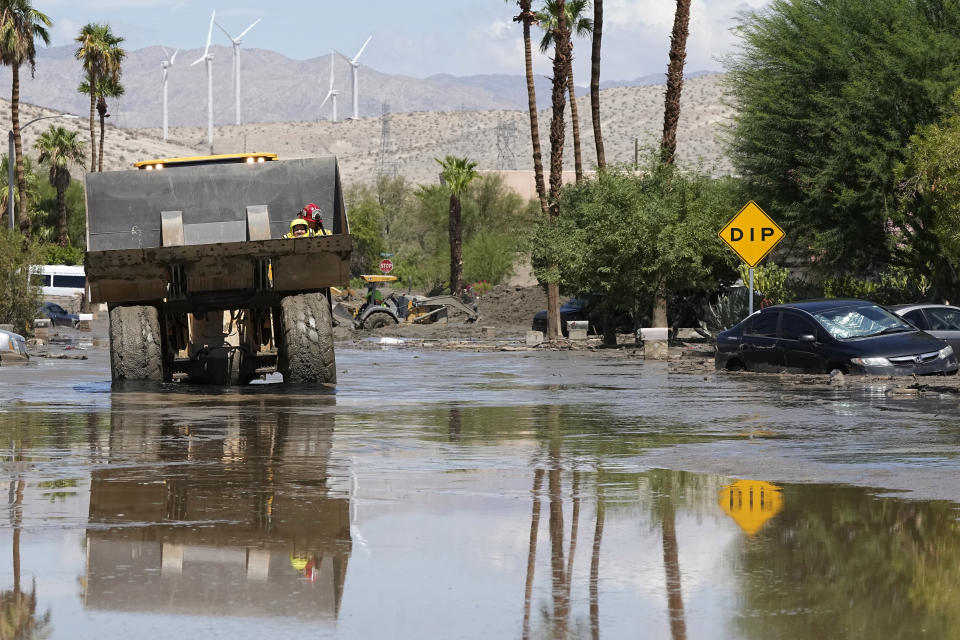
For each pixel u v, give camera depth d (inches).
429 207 7007.9
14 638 334.3
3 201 5511.8
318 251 1111.6
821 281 2448.3
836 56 2172.7
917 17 2178.9
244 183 1266.0
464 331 3427.7
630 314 2925.7
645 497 564.4
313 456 706.8
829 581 398.3
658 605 368.8
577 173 3189.0
